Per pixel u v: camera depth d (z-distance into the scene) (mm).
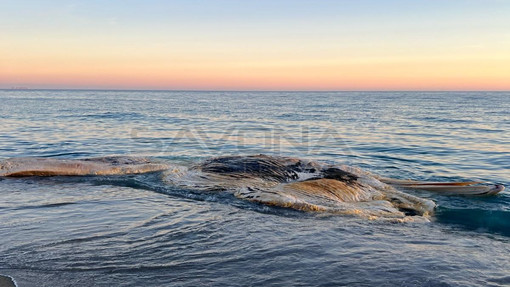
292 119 35906
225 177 10430
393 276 5020
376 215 8227
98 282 4816
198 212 7793
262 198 8664
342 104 70625
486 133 24328
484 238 6910
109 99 100312
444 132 25016
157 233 6516
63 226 6809
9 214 7457
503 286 4836
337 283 4828
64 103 68000
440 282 4879
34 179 10633
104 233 6480
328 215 7969
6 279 4852
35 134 22078
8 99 86062
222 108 55844
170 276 4984
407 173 13000
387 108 56281
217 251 5770
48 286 4703
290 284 4793
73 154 16016
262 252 5727
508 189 10914
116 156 12500
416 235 6801
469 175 12789
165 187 10016
